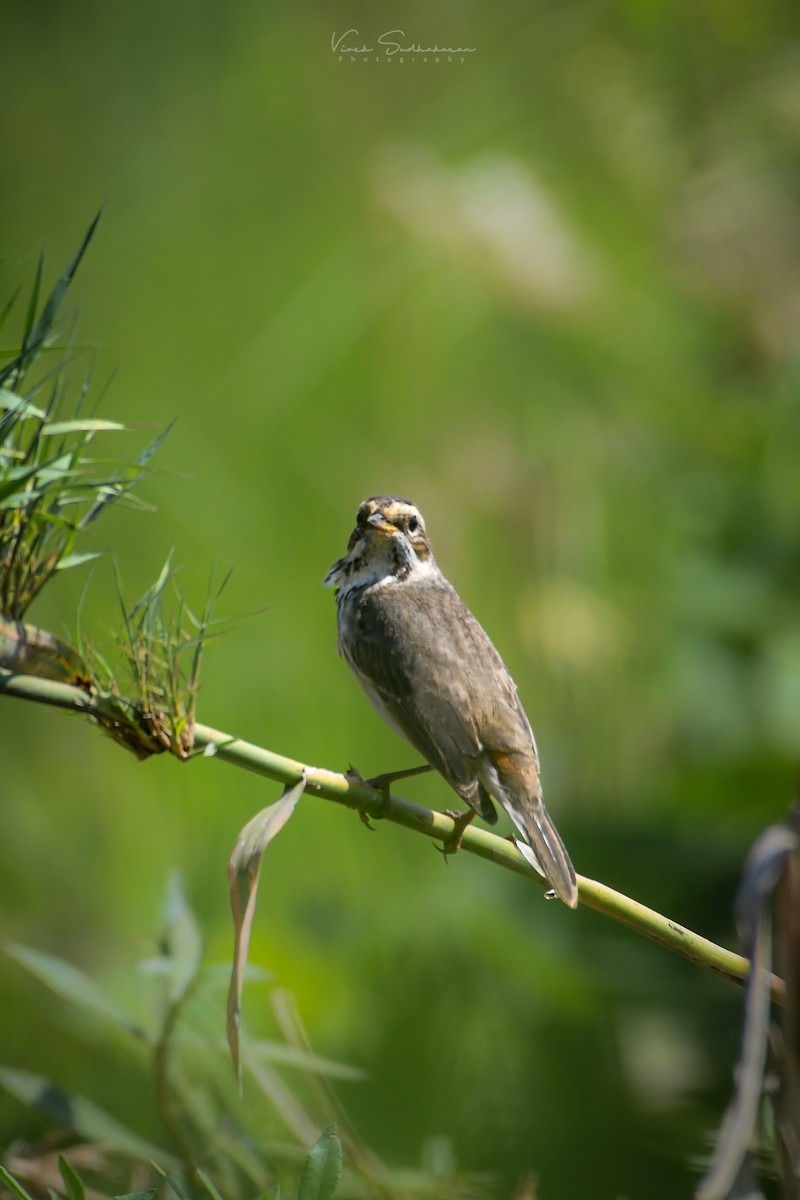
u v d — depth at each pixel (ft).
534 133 46.68
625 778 36.91
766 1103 17.95
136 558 38.50
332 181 45.01
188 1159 19.90
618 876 32.73
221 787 36.27
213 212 44.86
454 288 41.73
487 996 32.24
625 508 40.42
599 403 41.68
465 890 34.04
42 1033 30.71
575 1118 29.48
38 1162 20.52
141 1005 31.30
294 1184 21.11
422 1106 30.48
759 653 34.94
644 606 39.04
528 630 38.40
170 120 48.21
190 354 42.29
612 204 45.19
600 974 31.53
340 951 33.65
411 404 41.27
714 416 40.93
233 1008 14.97
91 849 35.94
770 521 36.35
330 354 41.81
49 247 46.06
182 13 49.32
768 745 33.60
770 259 42.34
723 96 46.68
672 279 43.19
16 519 16.19
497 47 47.83
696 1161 25.34
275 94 47.24
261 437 40.34
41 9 50.62
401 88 47.32
